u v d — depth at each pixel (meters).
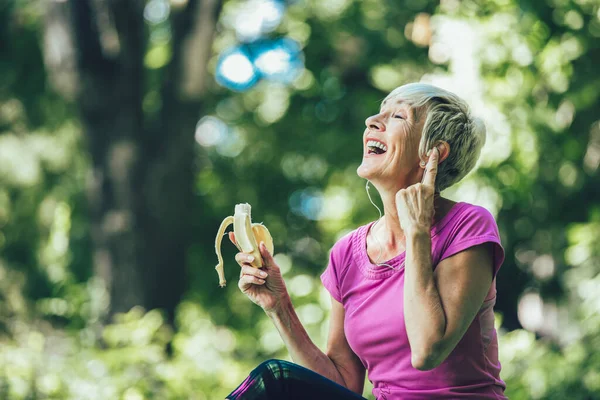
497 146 7.82
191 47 10.05
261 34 12.58
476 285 2.62
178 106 10.15
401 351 2.75
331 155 12.39
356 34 11.65
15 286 11.33
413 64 10.71
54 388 6.59
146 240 10.13
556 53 7.84
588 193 9.15
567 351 7.68
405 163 2.82
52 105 13.00
